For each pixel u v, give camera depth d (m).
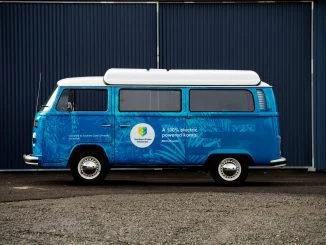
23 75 18.09
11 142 18.05
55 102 13.68
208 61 18.39
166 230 8.10
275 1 18.44
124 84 13.80
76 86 13.72
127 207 9.93
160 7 18.25
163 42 18.28
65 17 18.16
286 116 18.47
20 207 9.98
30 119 18.11
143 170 18.30
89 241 7.49
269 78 18.50
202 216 9.12
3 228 8.26
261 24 18.47
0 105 18.05
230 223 8.59
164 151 13.79
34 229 8.19
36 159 13.62
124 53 18.23
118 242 7.43
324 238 7.68
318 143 18.39
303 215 9.24
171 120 13.80
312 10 18.45
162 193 12.02
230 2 18.36
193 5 18.31
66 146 13.65
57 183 14.43
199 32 18.34
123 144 13.73
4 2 18.00
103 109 13.76
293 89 18.50
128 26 18.25
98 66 18.22
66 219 8.85
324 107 18.41
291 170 18.42
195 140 13.83
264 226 8.38
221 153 13.84
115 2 18.20
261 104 13.98
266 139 13.95
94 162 13.83
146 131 13.77
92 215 9.17
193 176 17.08
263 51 18.47
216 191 12.60
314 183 14.80
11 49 18.06
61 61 18.17
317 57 18.44
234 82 13.95
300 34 18.52
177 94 13.85
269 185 14.16
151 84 13.81
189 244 7.33
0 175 17.22
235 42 18.42
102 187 13.40
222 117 13.88
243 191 12.59
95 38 18.20
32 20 18.09
